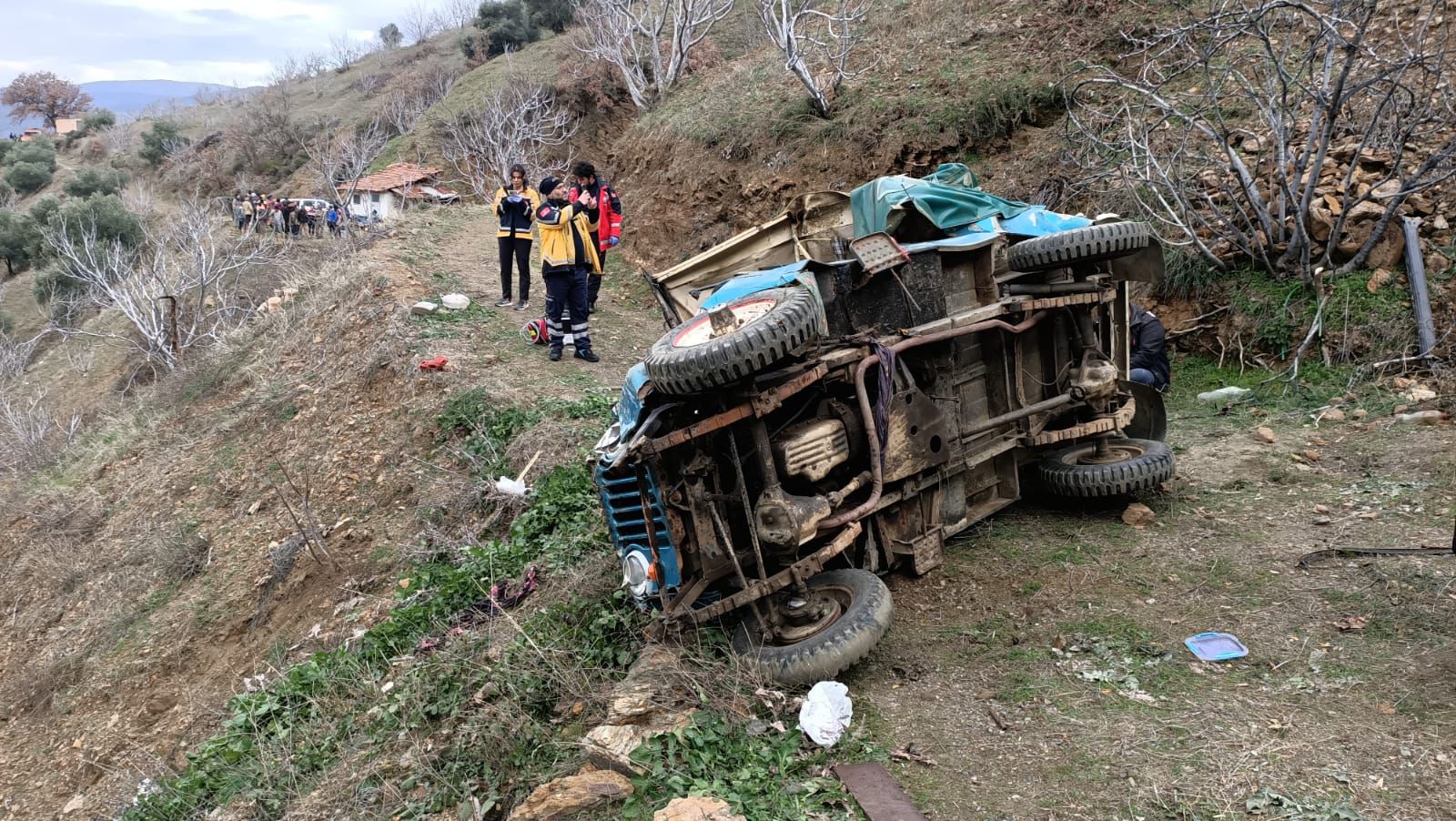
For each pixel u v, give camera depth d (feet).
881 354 15.12
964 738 12.42
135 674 29.81
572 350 38.73
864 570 15.62
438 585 24.44
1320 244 27.61
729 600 14.30
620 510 15.88
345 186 106.52
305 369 43.78
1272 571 15.88
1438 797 9.97
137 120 272.10
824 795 11.49
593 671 16.34
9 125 341.82
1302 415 23.88
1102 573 16.55
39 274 124.36
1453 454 19.70
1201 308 29.40
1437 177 25.57
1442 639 13.03
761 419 13.89
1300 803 10.18
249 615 29.71
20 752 29.53
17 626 37.09
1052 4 46.14
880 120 44.75
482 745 14.90
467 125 111.14
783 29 47.67
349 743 18.65
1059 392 19.11
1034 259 17.42
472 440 31.42
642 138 63.41
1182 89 36.14
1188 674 13.17
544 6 151.02
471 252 56.08
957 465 17.46
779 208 47.26
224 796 18.81
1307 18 32.37
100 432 53.57
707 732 12.90
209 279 70.79
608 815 11.95
